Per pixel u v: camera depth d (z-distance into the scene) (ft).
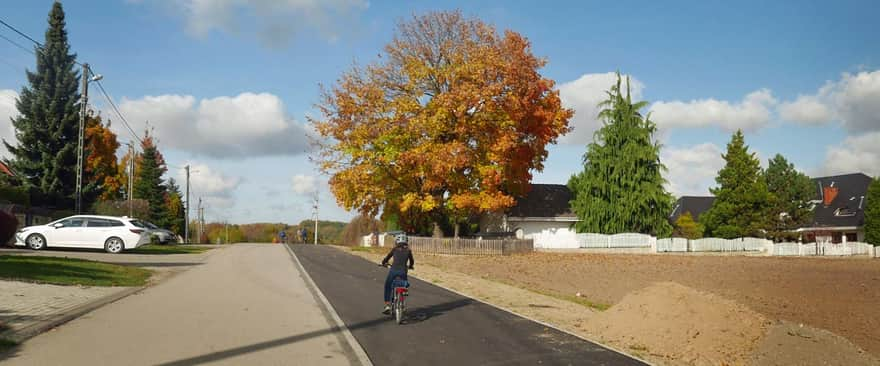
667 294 40.42
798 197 201.36
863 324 55.52
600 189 162.91
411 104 122.01
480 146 126.93
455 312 44.09
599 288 74.95
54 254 82.94
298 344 31.24
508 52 123.54
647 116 163.94
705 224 189.67
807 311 63.05
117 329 33.63
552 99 135.44
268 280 62.59
